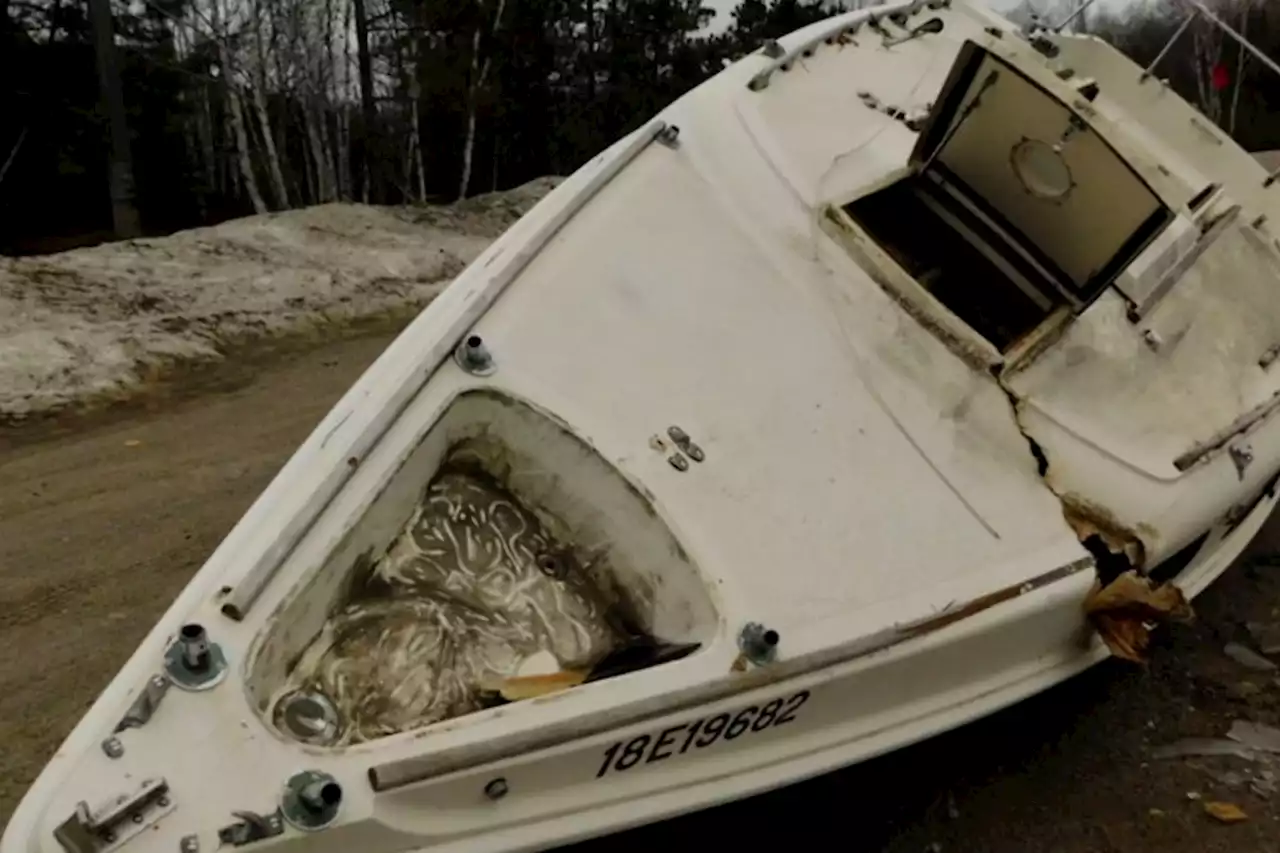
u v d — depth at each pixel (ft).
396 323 25.89
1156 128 16.17
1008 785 11.98
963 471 10.47
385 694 8.13
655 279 10.78
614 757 8.04
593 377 9.72
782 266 11.40
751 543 9.12
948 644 9.30
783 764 8.81
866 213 12.61
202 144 53.36
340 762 7.25
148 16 50.03
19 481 16.58
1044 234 12.13
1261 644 14.65
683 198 11.78
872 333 11.11
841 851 10.91
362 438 8.67
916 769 12.07
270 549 7.92
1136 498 11.07
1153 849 11.19
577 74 57.62
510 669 8.52
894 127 13.87
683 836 10.77
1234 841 11.32
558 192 11.60
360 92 57.77
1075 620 10.35
